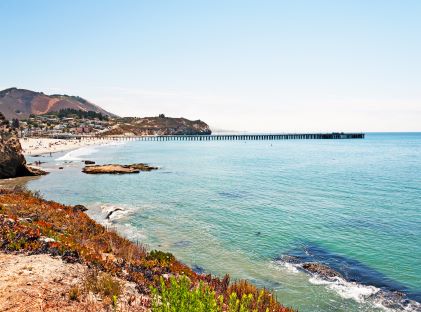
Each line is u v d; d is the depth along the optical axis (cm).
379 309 1576
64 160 9775
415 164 9275
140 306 1000
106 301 977
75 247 1388
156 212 3522
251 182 5881
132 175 6694
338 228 3005
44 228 1570
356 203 4141
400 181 6081
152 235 2680
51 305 895
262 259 2219
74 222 2000
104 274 1177
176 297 767
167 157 11569
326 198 4466
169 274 1432
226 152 14400
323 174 7106
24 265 1125
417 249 2436
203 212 3562
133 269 1362
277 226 3050
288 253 2350
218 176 6656
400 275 1975
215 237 2683
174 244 2477
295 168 8269
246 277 1916
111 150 15362
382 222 3222
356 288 1795
